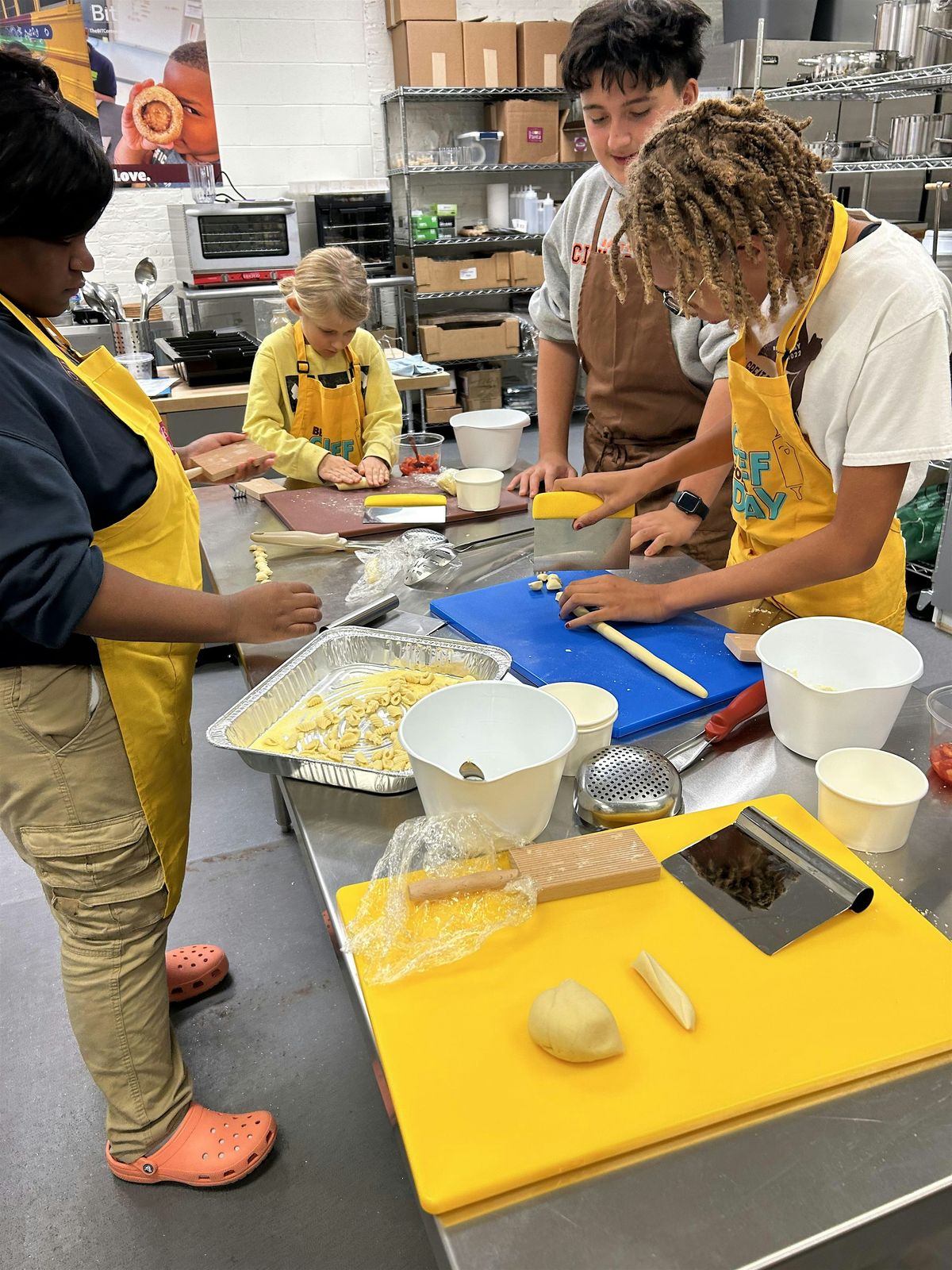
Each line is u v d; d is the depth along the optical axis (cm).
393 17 501
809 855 77
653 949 69
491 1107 56
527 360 602
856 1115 57
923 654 302
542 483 191
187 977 171
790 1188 52
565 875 75
